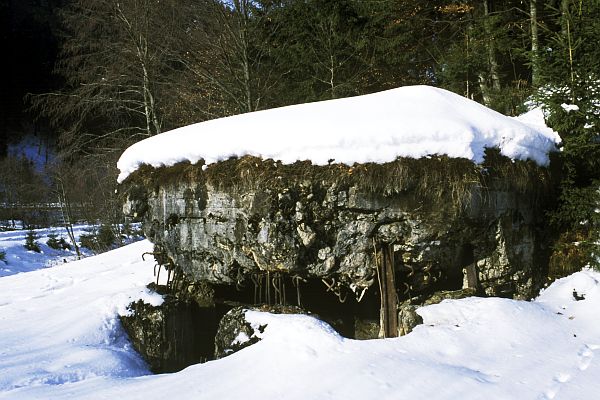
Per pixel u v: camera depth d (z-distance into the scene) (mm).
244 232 5848
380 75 15297
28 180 26938
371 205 5449
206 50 13781
